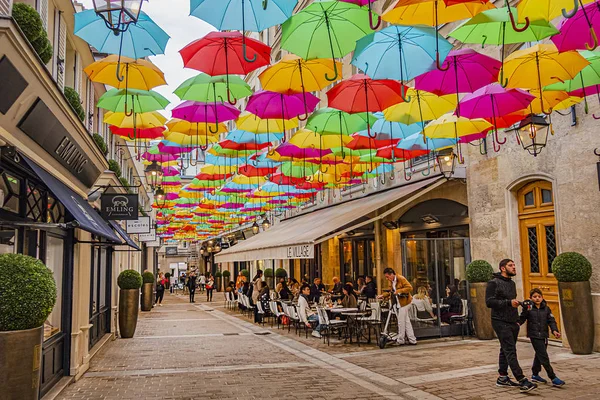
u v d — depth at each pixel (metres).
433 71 7.75
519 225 12.16
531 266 11.83
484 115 8.85
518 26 6.37
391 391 7.70
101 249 13.72
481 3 5.51
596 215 9.89
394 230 17.52
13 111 6.19
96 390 8.23
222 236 45.12
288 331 15.72
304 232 15.15
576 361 9.09
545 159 11.14
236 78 8.66
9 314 4.68
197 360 10.91
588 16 6.41
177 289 51.28
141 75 7.46
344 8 6.31
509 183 12.13
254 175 17.36
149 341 14.11
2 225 6.07
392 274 12.03
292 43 6.55
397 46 6.94
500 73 7.68
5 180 6.39
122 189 15.62
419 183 14.71
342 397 7.45
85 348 10.01
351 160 13.20
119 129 11.05
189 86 8.58
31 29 6.13
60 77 8.73
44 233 7.93
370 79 8.11
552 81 7.63
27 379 4.72
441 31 14.43
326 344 12.69
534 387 7.27
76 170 9.55
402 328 11.70
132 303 14.93
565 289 9.80
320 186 18.81
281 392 7.83
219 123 10.46
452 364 9.38
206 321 20.03
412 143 11.95
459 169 13.55
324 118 10.34
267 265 34.62
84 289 10.05
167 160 18.23
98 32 6.58
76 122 8.14
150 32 6.65
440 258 12.84
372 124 10.63
